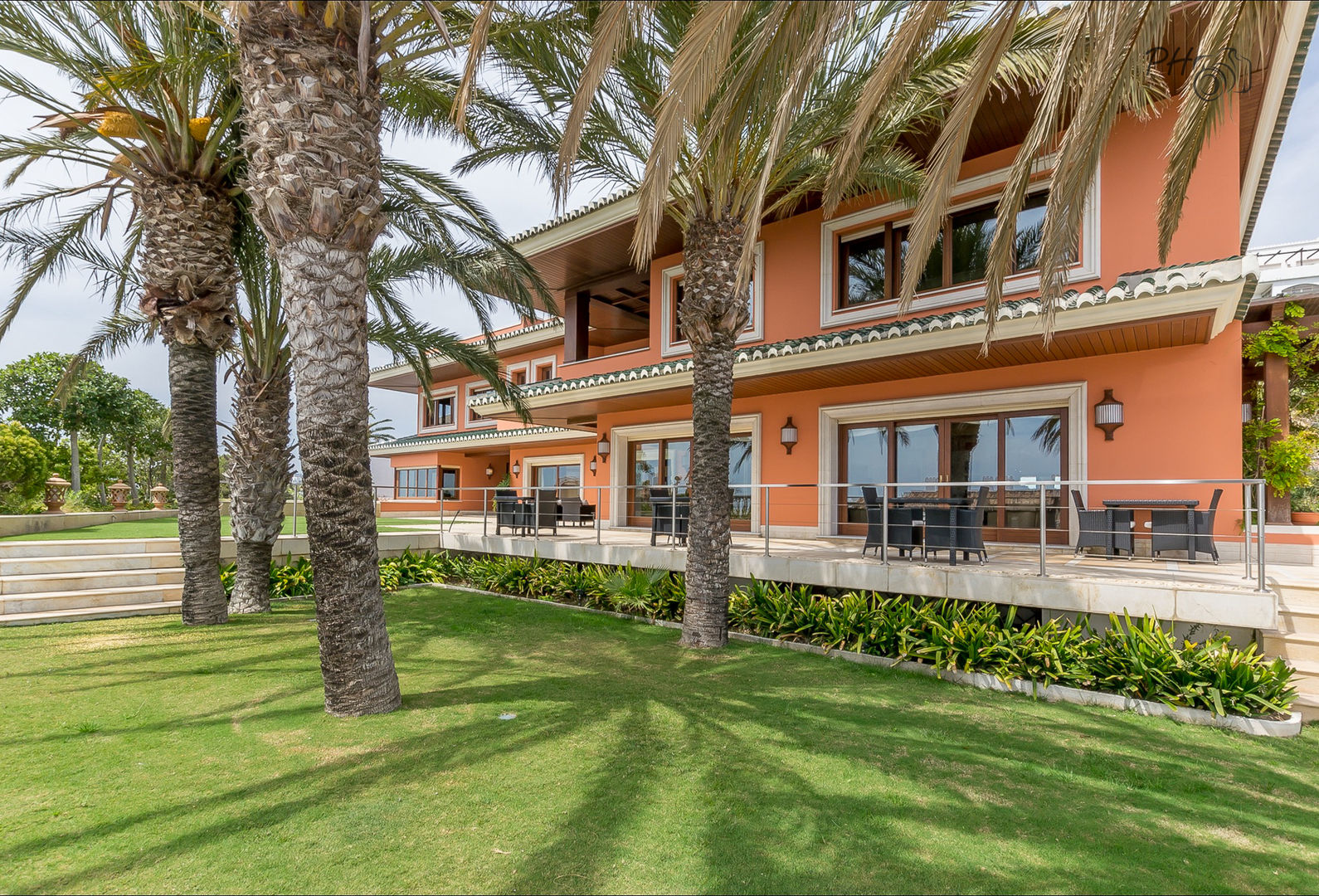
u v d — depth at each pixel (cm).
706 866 312
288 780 400
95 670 650
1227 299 728
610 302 1886
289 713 523
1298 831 358
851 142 475
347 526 523
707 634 771
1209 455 884
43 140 773
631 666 685
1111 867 319
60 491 2134
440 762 430
